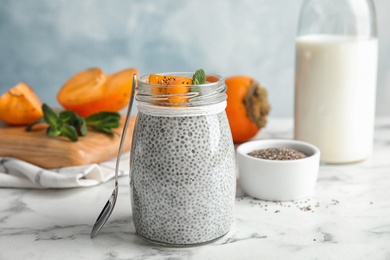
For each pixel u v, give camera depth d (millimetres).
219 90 598
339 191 742
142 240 630
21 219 680
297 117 843
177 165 588
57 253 607
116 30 1217
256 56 1236
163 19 1212
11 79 1241
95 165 758
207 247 613
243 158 721
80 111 875
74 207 708
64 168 770
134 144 609
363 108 814
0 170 782
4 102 848
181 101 585
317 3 829
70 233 646
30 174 750
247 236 634
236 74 1247
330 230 646
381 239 626
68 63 1235
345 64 800
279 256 597
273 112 1274
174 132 588
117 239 633
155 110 590
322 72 806
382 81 1243
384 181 770
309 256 597
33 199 731
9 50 1223
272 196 715
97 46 1225
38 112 855
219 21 1216
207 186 596
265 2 1206
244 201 719
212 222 609
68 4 1200
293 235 636
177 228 604
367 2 822
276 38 1227
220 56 1234
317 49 803
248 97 869
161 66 1239
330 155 825
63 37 1220
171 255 601
